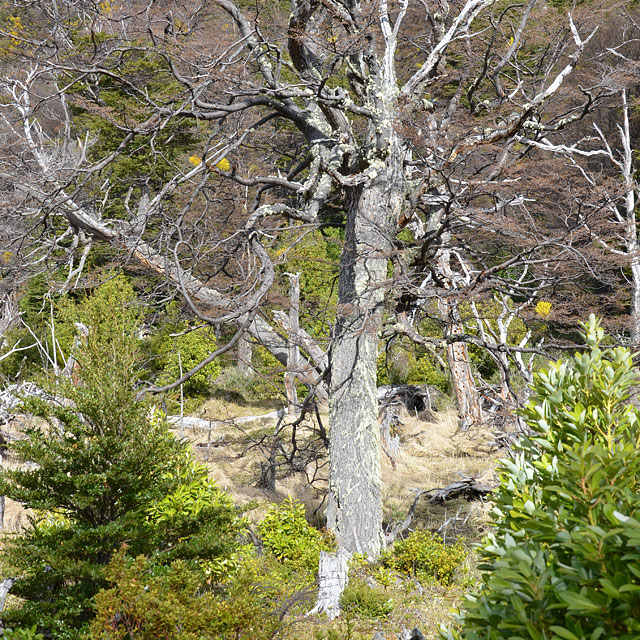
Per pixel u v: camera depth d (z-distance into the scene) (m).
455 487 16.36
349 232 11.98
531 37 14.73
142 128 10.36
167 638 5.26
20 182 13.04
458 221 12.80
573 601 2.08
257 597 6.33
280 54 11.50
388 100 11.68
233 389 25.80
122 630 5.39
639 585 2.04
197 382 23.09
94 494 7.29
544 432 3.06
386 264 11.94
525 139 12.99
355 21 11.01
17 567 7.19
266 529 11.57
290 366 12.67
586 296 13.84
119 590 5.41
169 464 8.85
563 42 15.16
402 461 19.62
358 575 10.18
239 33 11.89
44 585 7.31
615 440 3.00
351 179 10.98
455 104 13.30
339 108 11.50
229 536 8.64
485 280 11.30
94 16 11.37
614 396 3.04
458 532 13.89
